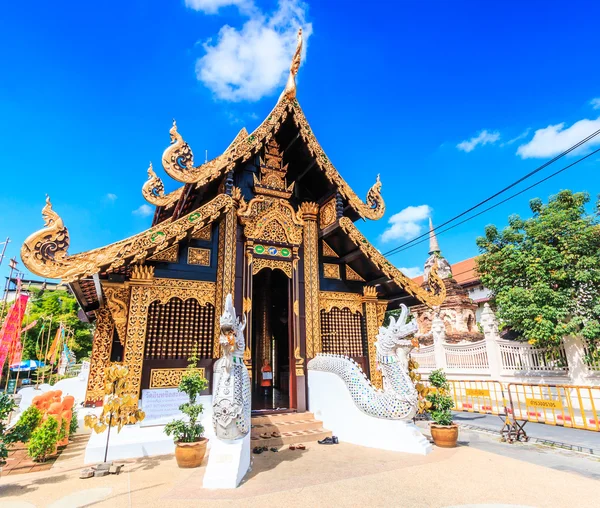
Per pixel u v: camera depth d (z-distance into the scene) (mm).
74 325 38281
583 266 14289
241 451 5738
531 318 14820
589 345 14234
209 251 9094
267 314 13875
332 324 10617
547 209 16234
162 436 7367
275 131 9797
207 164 8664
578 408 13586
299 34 10062
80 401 13430
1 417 6180
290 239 10180
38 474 6121
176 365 8109
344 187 10305
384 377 7883
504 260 16594
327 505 4691
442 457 6902
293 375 9586
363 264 10789
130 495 5023
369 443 7762
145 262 8266
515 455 7547
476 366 17969
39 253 6555
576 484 5492
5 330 10656
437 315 20984
